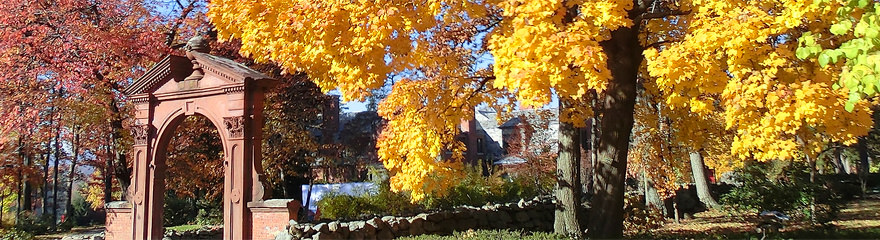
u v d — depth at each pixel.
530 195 17.05
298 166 23.28
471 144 40.41
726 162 22.06
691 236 10.05
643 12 8.20
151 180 12.78
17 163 17.25
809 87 5.39
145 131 12.91
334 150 23.84
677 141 11.74
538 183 19.23
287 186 24.25
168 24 17.75
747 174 13.84
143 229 12.61
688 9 7.32
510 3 5.60
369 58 6.36
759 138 5.73
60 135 16.19
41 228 22.84
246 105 11.62
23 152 17.67
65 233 23.03
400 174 7.80
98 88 14.55
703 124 10.87
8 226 19.30
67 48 14.27
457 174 8.11
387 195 13.29
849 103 4.48
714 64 6.02
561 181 11.28
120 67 15.39
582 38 5.35
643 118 12.52
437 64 8.56
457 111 8.33
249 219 11.22
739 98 5.68
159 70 12.74
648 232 13.45
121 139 16.12
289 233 9.93
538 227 13.87
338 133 27.72
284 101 20.11
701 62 5.93
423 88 8.19
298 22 6.36
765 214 13.01
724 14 5.98
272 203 10.92
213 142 20.62
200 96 12.24
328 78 7.24
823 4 5.45
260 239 10.99
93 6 15.48
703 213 20.06
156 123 12.92
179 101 12.62
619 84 8.98
